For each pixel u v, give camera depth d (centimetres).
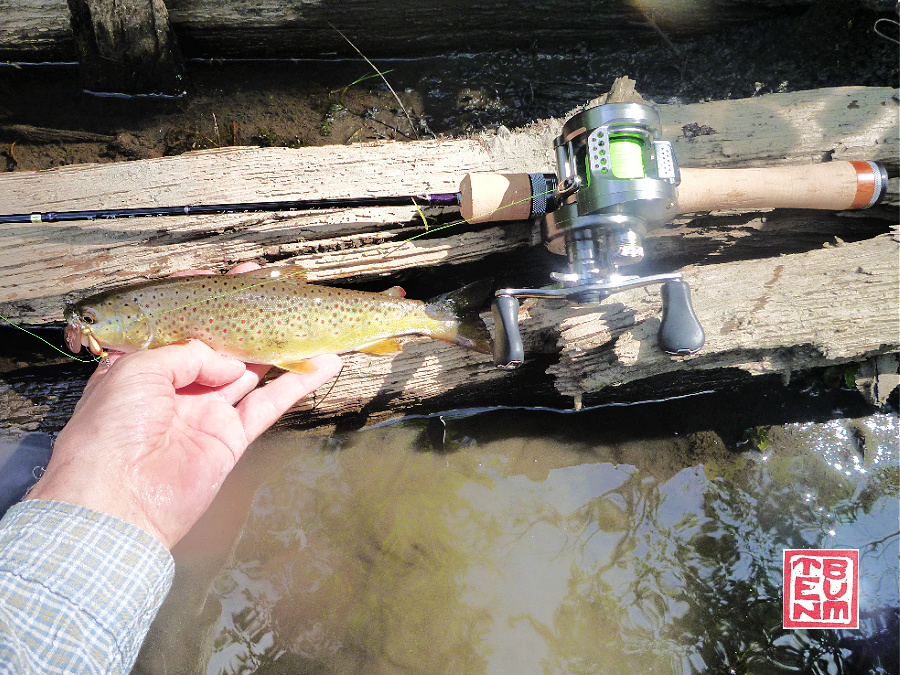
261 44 53
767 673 36
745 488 41
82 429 28
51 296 40
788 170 38
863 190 38
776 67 53
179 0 50
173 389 31
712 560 39
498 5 52
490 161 43
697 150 42
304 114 53
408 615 36
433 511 40
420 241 41
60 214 36
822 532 40
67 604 22
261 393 35
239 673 35
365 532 39
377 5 51
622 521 40
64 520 24
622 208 32
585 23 53
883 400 41
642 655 36
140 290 36
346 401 41
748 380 43
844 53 52
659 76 54
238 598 37
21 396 41
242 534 39
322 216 41
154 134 52
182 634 36
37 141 51
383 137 52
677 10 52
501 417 44
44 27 50
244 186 41
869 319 37
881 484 41
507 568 38
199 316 37
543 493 41
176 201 41
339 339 38
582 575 38
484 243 41
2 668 19
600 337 37
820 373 43
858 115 42
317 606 37
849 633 37
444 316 39
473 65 55
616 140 32
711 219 42
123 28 48
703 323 37
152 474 28
